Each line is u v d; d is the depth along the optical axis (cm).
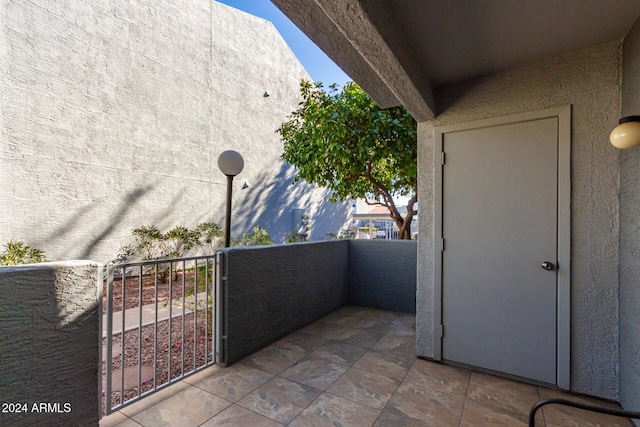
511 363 246
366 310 446
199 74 630
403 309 435
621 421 194
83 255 467
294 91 877
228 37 687
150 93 549
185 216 606
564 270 226
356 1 137
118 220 507
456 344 269
